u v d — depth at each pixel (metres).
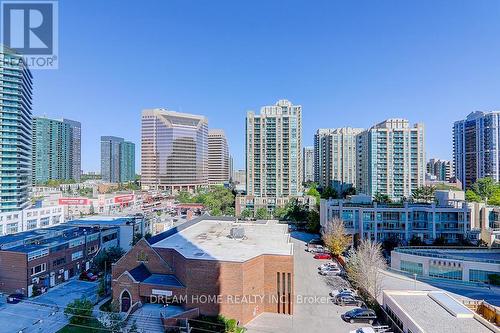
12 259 54.19
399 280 60.19
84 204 150.50
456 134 194.75
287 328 40.38
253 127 151.12
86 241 70.19
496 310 37.41
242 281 41.47
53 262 59.94
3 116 110.06
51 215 120.56
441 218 86.25
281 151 148.50
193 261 42.97
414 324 32.31
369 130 134.75
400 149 130.25
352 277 53.53
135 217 95.25
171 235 61.16
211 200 155.88
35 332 40.62
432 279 60.16
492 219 87.56
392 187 130.25
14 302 50.50
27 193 127.31
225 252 47.44
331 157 179.62
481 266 57.00
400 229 86.94
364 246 60.97
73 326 41.84
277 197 144.62
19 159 113.88
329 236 76.12
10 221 104.00
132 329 37.16
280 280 45.97
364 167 141.50
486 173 171.12
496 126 167.00
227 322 39.91
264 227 71.88
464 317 34.16
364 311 42.09
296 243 92.00
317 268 66.31
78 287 58.47
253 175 151.25
